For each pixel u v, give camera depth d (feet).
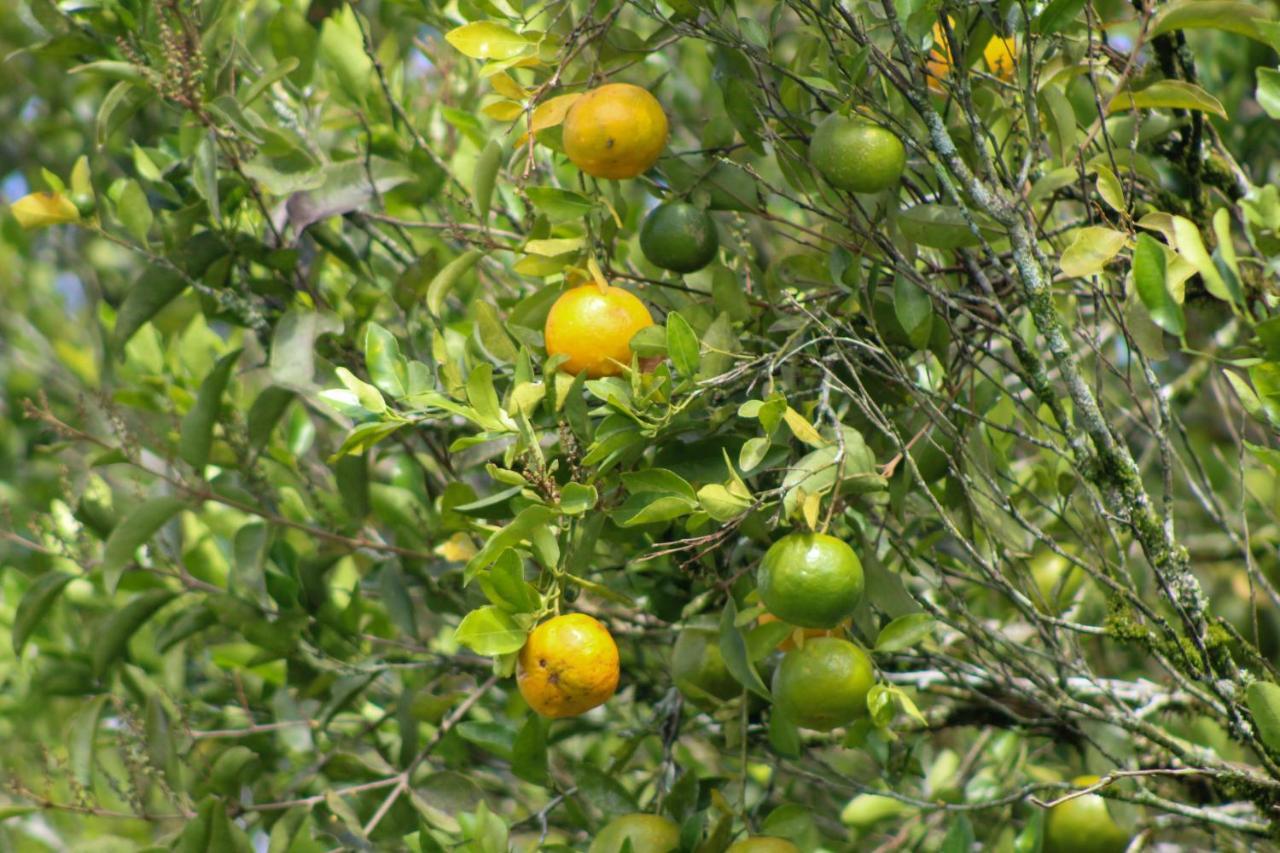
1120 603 9.39
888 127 9.20
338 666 10.39
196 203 10.10
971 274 9.46
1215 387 9.47
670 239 9.43
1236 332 10.07
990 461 9.64
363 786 10.00
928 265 9.59
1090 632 9.30
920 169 9.50
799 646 9.15
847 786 9.95
